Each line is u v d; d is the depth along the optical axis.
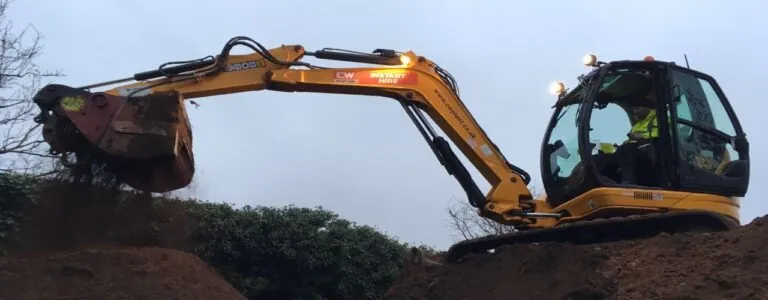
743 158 8.89
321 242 16.00
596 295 7.24
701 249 7.29
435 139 9.73
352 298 16.47
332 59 9.60
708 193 8.60
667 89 8.70
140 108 7.71
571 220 8.94
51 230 8.03
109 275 7.20
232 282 14.73
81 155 7.98
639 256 7.55
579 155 8.87
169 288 7.33
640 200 8.38
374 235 17.58
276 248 15.52
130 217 8.42
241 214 15.62
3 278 6.75
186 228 9.95
